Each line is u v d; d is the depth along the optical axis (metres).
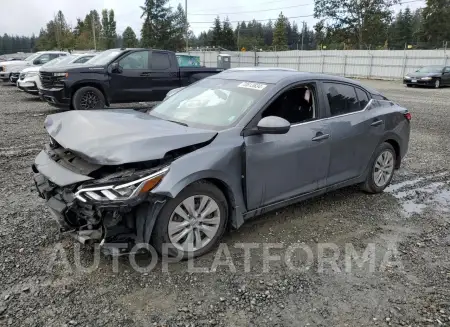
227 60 29.86
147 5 55.59
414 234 4.16
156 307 2.86
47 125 3.87
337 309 2.90
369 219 4.48
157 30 56.31
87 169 3.12
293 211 4.62
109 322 2.69
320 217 4.48
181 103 4.40
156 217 3.18
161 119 3.97
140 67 10.90
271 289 3.12
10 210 4.39
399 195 5.29
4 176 5.64
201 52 49.69
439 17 58.22
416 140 8.86
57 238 3.76
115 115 3.91
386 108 5.14
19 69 19.70
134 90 10.84
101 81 10.34
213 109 4.04
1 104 13.38
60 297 2.92
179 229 3.35
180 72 11.54
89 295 2.96
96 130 3.38
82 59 13.85
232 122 3.74
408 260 3.62
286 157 3.91
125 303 2.89
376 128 4.89
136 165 3.10
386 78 35.47
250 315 2.81
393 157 5.34
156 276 3.22
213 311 2.84
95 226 3.09
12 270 3.23
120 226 3.07
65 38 72.12
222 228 3.62
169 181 3.09
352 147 4.61
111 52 11.16
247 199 3.71
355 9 53.09
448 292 3.14
